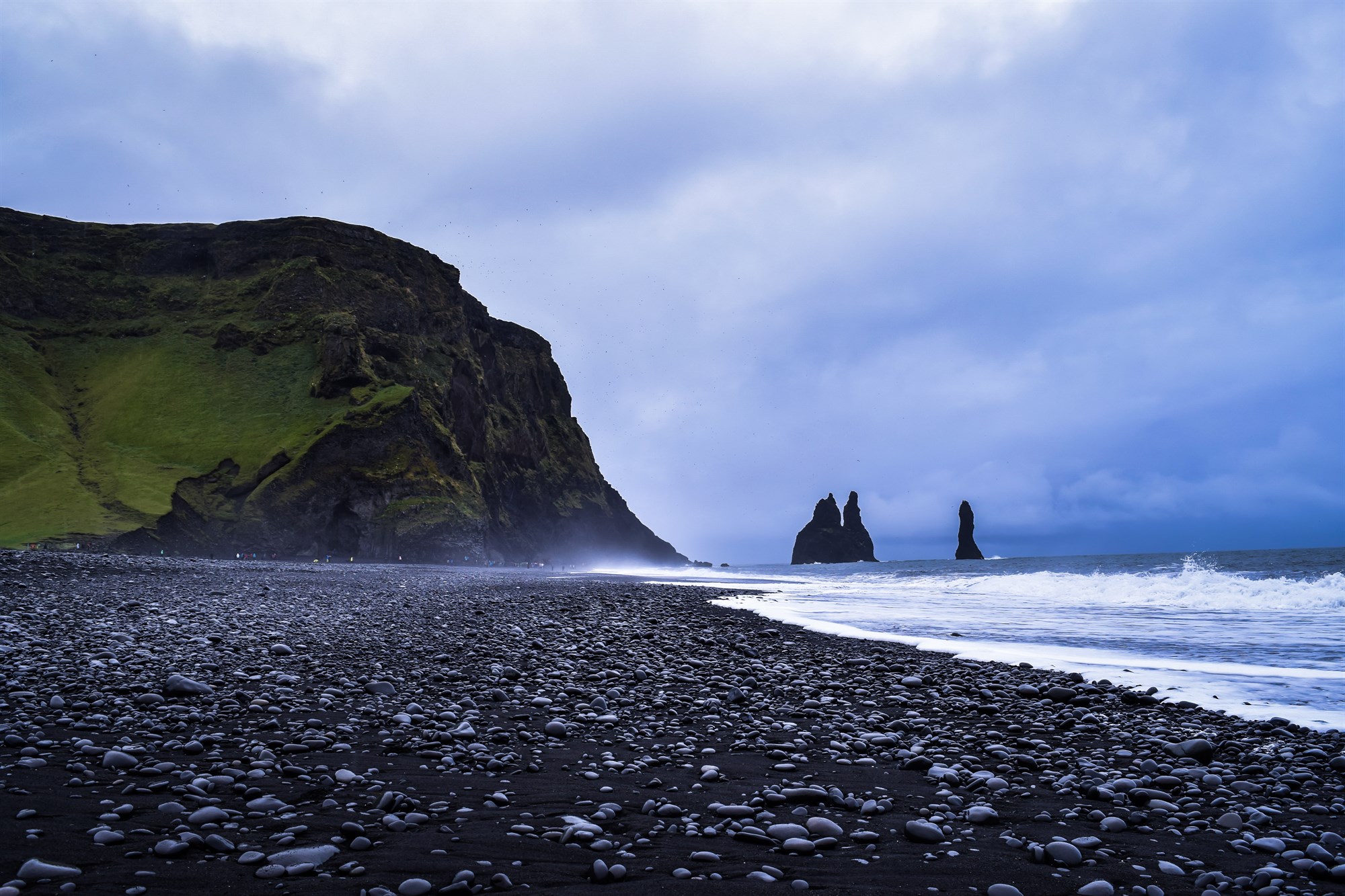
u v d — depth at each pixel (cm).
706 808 547
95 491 8400
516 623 1850
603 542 17150
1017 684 1190
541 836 473
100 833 425
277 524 8956
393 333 12150
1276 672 1309
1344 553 8812
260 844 433
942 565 15262
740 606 3164
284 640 1343
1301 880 433
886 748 777
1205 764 731
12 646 1083
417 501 9694
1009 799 602
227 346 11269
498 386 15425
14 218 11869
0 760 574
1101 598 3441
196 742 636
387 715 805
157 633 1315
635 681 1143
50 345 11150
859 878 422
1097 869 447
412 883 380
